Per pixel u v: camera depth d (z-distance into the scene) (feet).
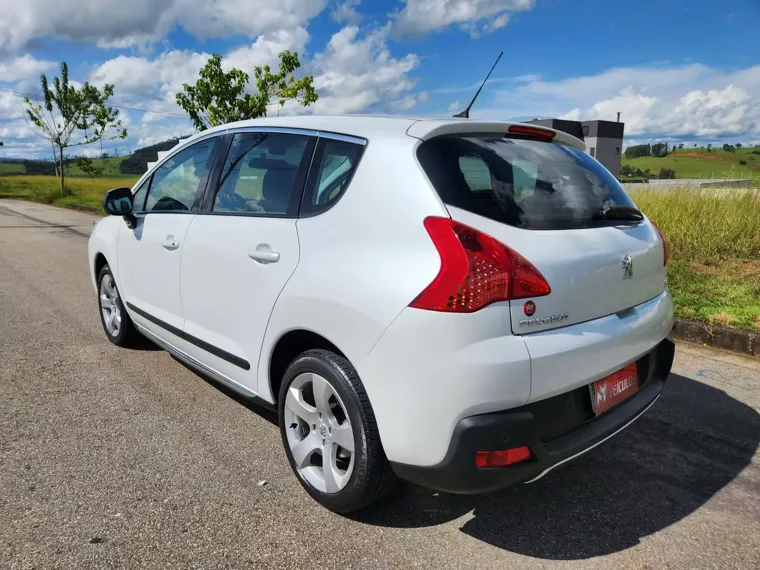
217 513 8.75
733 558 7.93
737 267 24.13
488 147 8.35
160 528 8.34
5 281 25.34
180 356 12.66
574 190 8.72
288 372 9.10
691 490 9.65
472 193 7.54
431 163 7.73
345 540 8.20
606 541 8.30
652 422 12.07
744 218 27.96
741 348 16.06
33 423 11.59
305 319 8.50
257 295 9.53
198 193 11.76
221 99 46.78
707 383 14.01
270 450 10.71
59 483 9.45
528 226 7.64
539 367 7.07
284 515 8.74
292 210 9.30
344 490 8.32
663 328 9.50
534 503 9.25
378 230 7.79
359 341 7.66
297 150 9.70
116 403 12.62
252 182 10.41
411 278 7.19
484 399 6.87
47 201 83.97
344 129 9.07
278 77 46.68
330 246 8.36
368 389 7.67
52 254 33.42
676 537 8.39
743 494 9.53
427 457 7.27
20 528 8.25
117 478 9.64
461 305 6.86
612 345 8.06
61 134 90.02
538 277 7.20
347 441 8.22
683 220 28.89
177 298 12.01
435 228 7.19
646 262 9.14
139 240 13.44
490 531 8.50
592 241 8.15
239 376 10.43
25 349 16.05
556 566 7.74
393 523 8.64
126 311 15.43
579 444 7.61
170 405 12.57
